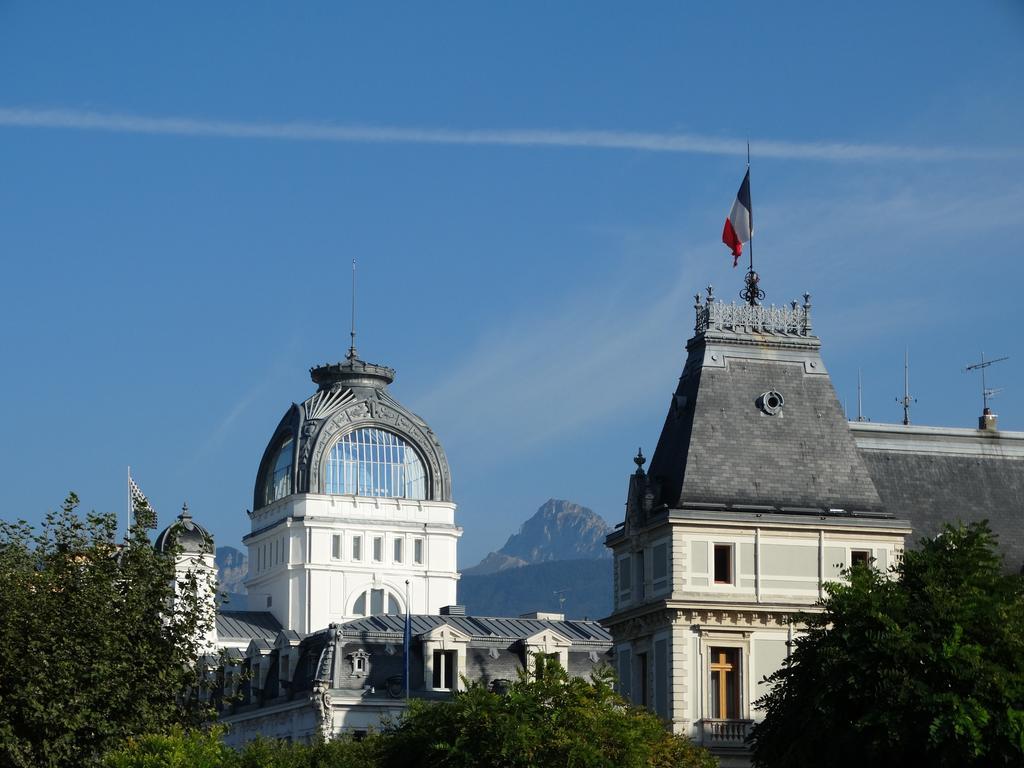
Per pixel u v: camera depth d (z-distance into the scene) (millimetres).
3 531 131375
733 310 175750
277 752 156500
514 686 128000
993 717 120500
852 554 169375
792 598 167375
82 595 127938
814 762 126562
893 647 123062
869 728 123312
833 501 170500
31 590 128375
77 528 132875
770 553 168000
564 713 125000
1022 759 120188
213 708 134125
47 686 123375
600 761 123062
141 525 135750
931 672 122875
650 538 171250
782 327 176375
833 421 173500
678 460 171625
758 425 172000
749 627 166500
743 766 164125
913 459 175625
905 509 173250
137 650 129000
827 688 124750
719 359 173500
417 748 126625
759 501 169250
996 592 128500
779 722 131375
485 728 123375
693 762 145000
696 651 166000
